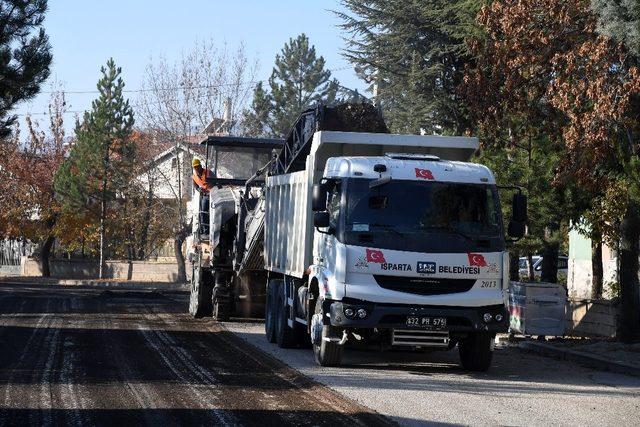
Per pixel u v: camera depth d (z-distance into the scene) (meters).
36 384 14.83
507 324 17.44
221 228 29.28
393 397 14.25
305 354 20.44
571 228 26.02
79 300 38.69
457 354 21.59
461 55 31.48
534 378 17.34
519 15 21.98
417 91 35.22
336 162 18.17
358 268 17.06
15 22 30.78
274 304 22.95
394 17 34.62
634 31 18.55
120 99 67.81
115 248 73.81
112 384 14.93
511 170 24.64
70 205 67.94
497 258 17.41
